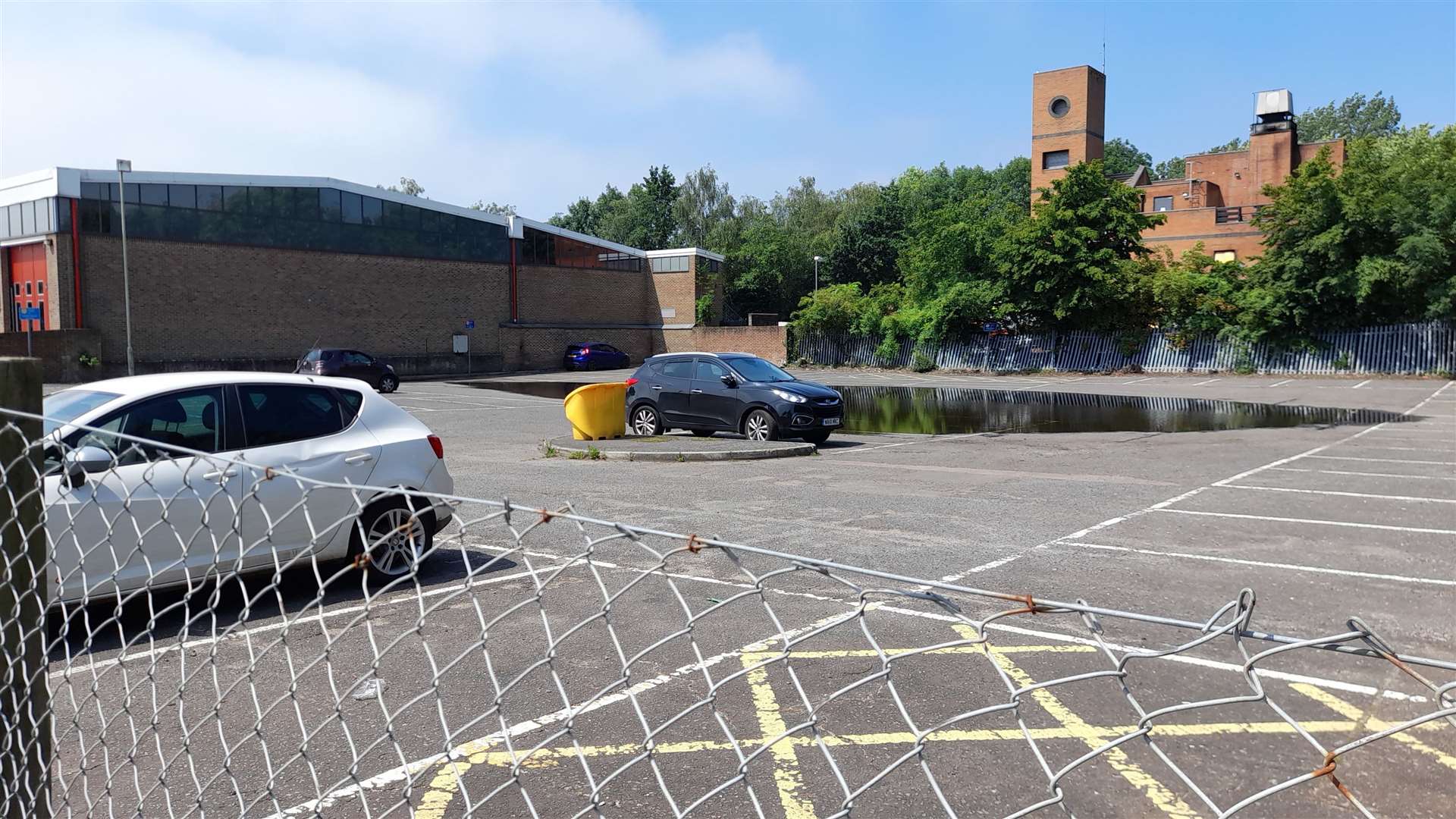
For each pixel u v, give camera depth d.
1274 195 35.09
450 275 44.53
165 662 5.30
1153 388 31.53
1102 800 3.75
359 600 6.45
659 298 53.97
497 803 3.72
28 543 2.51
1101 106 54.56
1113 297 37.78
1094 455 15.23
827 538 8.74
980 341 42.31
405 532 2.34
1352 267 33.34
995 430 19.84
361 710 4.63
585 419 16.69
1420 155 36.69
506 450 16.19
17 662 2.47
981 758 4.13
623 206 91.12
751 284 74.75
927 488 11.73
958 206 43.44
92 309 32.62
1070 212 38.16
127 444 5.70
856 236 73.50
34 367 2.52
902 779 3.93
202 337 35.56
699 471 13.39
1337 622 6.19
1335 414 21.81
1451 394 26.62
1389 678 5.12
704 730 4.42
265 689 4.89
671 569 7.48
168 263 34.56
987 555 8.09
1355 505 10.42
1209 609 6.50
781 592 6.80
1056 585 7.11
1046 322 39.94
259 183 37.22
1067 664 5.32
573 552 8.05
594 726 4.47
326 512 6.41
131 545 5.54
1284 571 7.52
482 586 6.88
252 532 6.06
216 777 2.63
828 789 3.85
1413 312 33.25
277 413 6.38
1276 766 4.06
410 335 42.94
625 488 11.74
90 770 3.97
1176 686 4.99
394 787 3.84
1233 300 36.34
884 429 20.16
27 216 32.72
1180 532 9.02
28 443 2.50
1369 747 4.24
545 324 48.97
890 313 46.00
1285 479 12.36
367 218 41.03
